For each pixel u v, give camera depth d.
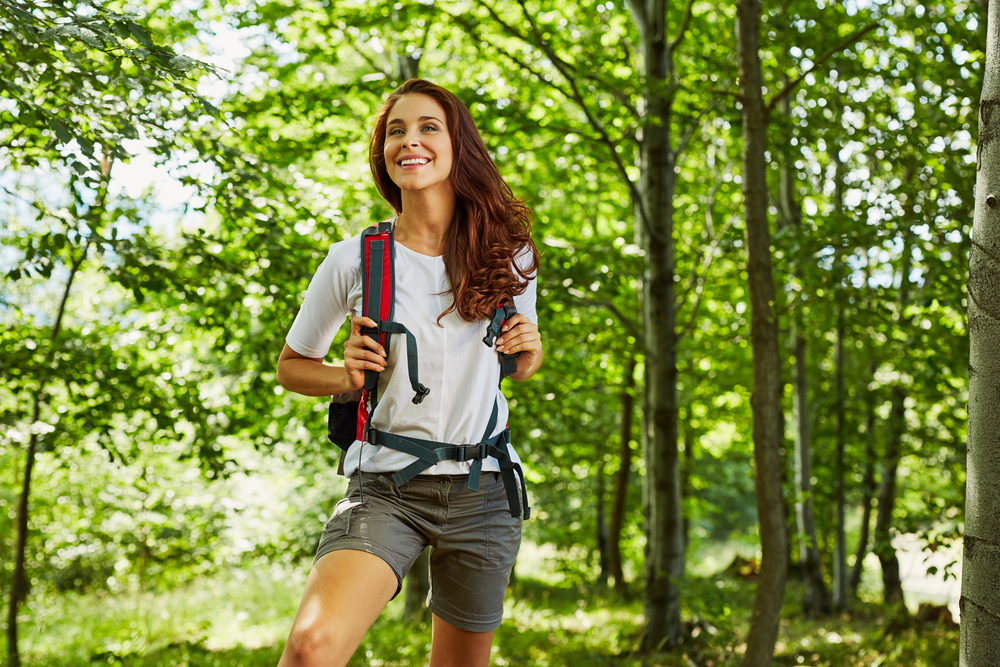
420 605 9.48
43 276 4.86
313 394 1.87
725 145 9.31
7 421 5.22
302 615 1.61
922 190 5.87
